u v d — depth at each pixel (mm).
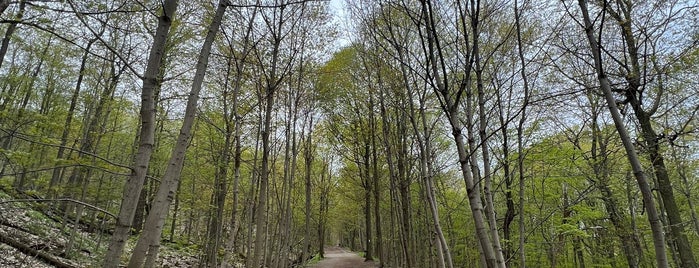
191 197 12641
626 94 7332
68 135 10984
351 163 19234
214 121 9500
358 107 12992
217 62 8031
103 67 11117
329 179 19281
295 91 9211
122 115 12852
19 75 11875
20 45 11359
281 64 8117
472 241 16812
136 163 2729
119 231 2543
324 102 11297
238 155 7496
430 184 5883
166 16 3055
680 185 12727
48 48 11195
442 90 3494
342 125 15398
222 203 9578
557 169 8359
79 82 12469
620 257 12922
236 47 7727
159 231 3801
